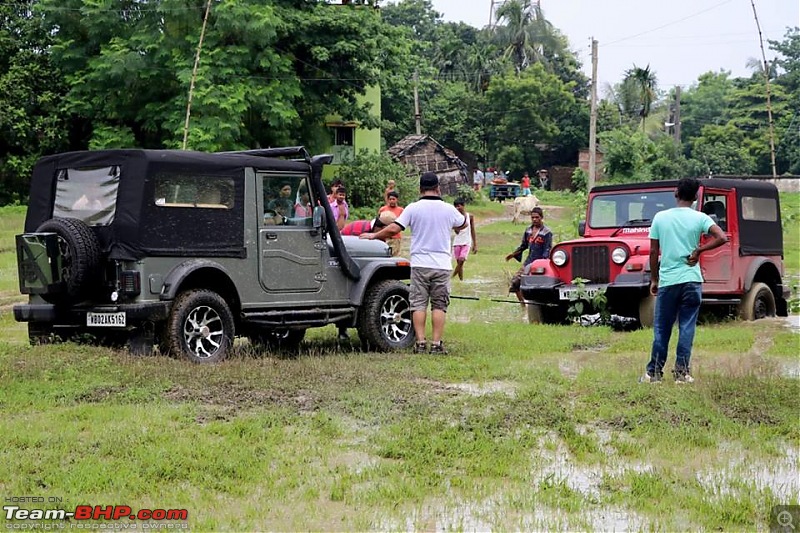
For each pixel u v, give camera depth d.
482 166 69.75
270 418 7.52
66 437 6.84
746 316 14.78
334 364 9.84
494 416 7.70
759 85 78.06
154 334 9.78
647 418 7.77
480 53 71.00
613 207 14.84
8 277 20.52
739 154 70.62
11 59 37.75
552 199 57.53
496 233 36.12
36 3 38.12
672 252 8.99
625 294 13.34
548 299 14.02
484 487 6.20
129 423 7.26
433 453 6.78
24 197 38.75
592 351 11.62
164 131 36.94
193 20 34.25
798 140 72.44
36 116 37.38
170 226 9.72
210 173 10.05
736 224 14.61
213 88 33.22
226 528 5.39
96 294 9.71
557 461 6.84
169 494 5.91
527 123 67.50
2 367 8.88
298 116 36.81
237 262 10.27
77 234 9.48
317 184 11.01
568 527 5.53
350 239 11.88
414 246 10.93
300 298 10.80
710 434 7.41
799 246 32.56
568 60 79.56
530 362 10.45
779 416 7.89
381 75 39.25
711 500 5.95
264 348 11.37
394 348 11.38
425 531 5.46
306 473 6.34
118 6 35.31
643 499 5.99
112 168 9.75
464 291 18.86
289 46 36.78
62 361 9.09
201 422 7.49
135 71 34.19
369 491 6.01
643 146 56.81
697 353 11.24
